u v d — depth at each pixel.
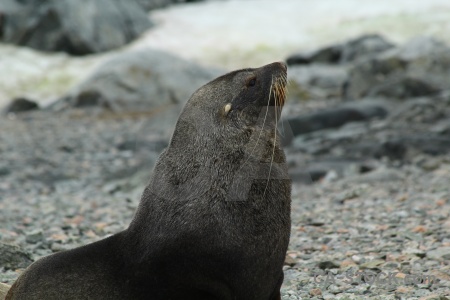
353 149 69.81
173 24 157.00
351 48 123.88
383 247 34.41
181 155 22.77
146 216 22.14
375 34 128.50
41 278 22.27
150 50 114.00
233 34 148.88
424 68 100.56
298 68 115.00
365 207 45.78
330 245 36.19
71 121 101.44
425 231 36.81
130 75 108.94
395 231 37.59
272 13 159.50
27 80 131.62
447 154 65.00
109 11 148.62
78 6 145.88
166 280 21.41
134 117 104.56
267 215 21.77
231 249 21.16
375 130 77.25
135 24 152.38
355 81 103.69
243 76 23.70
